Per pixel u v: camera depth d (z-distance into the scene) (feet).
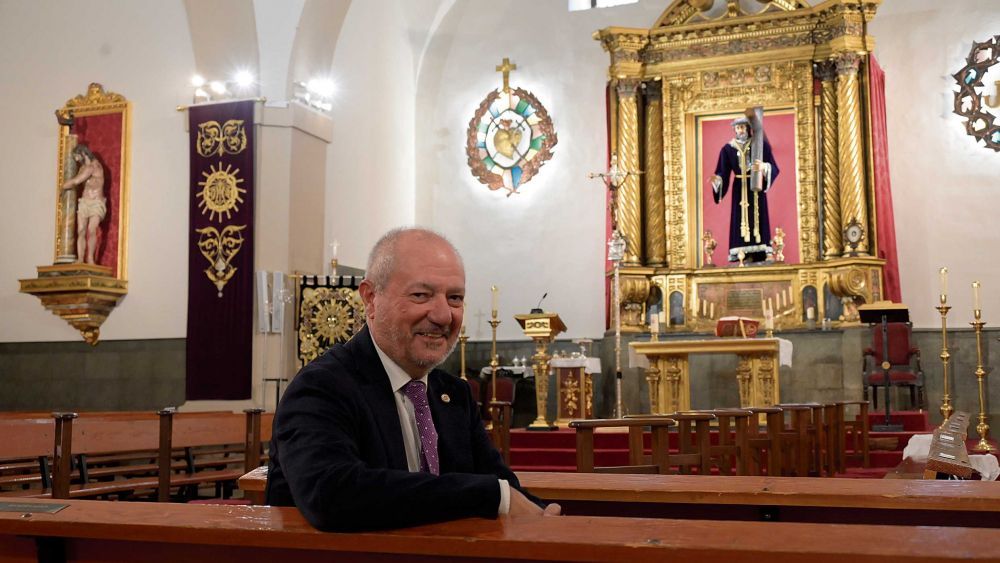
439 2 53.62
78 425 24.63
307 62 43.80
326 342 40.93
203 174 42.45
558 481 12.03
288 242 41.68
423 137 54.24
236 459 34.65
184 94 44.34
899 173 47.57
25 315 46.06
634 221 49.60
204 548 7.89
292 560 7.66
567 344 50.83
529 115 52.85
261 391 40.60
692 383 47.75
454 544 7.00
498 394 45.14
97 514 8.09
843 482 11.32
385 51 50.98
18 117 47.34
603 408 48.80
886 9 48.65
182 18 44.65
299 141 42.75
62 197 44.88
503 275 52.21
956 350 45.34
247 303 41.27
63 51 46.85
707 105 50.31
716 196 49.60
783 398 46.09
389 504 7.36
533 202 52.31
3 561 8.36
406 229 9.71
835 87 48.42
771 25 49.08
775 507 11.16
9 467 28.43
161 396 43.16
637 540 6.64
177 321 43.24
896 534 6.59
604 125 51.65
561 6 53.11
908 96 47.83
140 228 44.32
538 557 6.77
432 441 9.73
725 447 20.99
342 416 8.81
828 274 47.11
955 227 46.39
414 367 9.55
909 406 44.14
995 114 46.32
